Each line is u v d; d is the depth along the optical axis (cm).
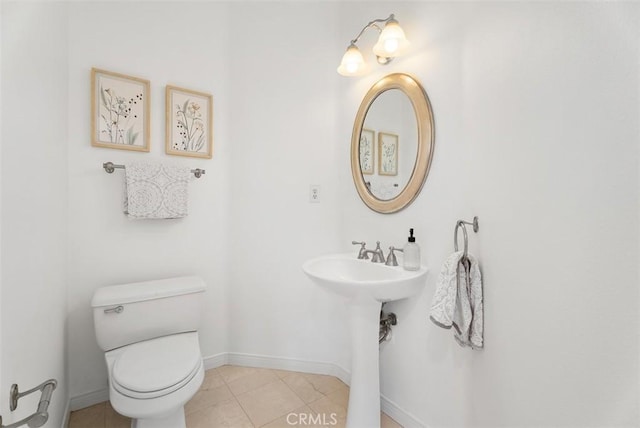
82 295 156
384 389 155
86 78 156
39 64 101
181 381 116
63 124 140
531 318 81
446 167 122
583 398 66
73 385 154
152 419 121
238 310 197
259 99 193
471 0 108
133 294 146
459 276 107
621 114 57
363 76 166
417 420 137
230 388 173
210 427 143
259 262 194
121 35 165
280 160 191
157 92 176
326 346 187
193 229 187
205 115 189
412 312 139
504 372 93
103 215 161
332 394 168
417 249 130
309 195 187
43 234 103
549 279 75
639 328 54
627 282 56
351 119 174
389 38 128
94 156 158
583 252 65
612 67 59
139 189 163
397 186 145
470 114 110
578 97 66
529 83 81
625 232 57
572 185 68
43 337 101
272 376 185
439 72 125
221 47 195
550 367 75
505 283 92
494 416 98
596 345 63
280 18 190
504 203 92
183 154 181
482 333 103
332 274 154
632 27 55
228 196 197
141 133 169
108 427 143
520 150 85
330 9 183
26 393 67
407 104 140
